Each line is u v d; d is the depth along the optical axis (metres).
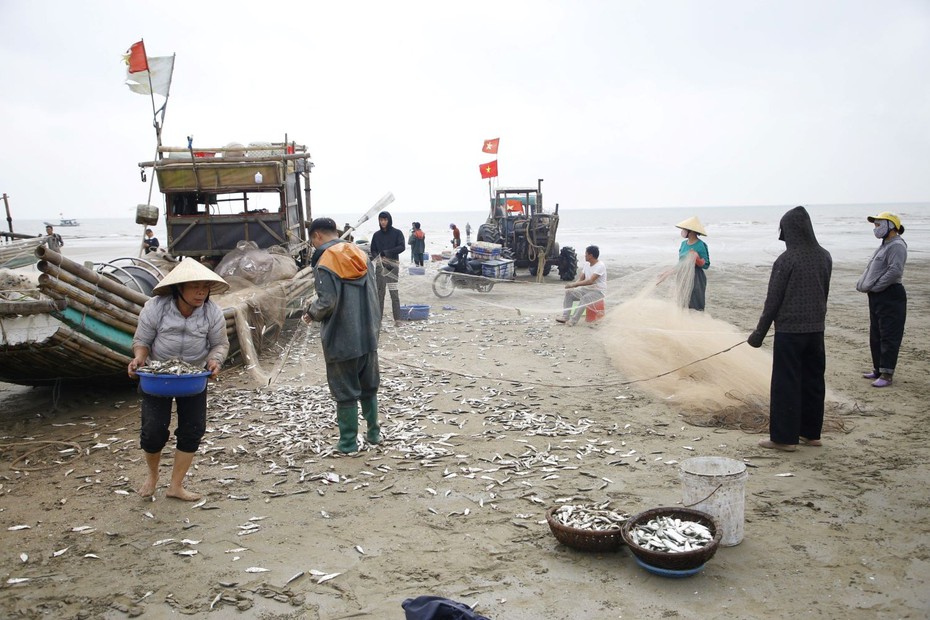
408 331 11.61
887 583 3.65
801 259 5.56
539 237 20.17
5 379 7.59
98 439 6.38
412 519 4.59
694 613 3.42
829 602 3.48
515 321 12.56
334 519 4.61
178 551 4.18
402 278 17.33
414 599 3.14
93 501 4.96
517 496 4.93
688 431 6.34
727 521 4.07
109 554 4.16
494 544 4.21
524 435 6.30
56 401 7.63
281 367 8.94
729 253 32.91
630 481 5.16
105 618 3.49
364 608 3.53
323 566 3.97
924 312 13.09
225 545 4.25
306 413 6.95
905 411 6.79
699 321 8.67
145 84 10.88
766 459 5.55
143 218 10.73
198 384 4.66
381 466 5.56
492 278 16.89
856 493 4.83
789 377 5.64
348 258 5.64
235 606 3.57
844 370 8.55
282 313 10.09
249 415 6.98
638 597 3.57
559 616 3.42
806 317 5.57
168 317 4.82
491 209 21.91
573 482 5.16
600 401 7.38
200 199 12.02
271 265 10.39
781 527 4.34
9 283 6.71
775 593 3.58
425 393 7.73
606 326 10.02
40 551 4.21
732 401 7.00
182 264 4.82
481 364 9.14
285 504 4.87
